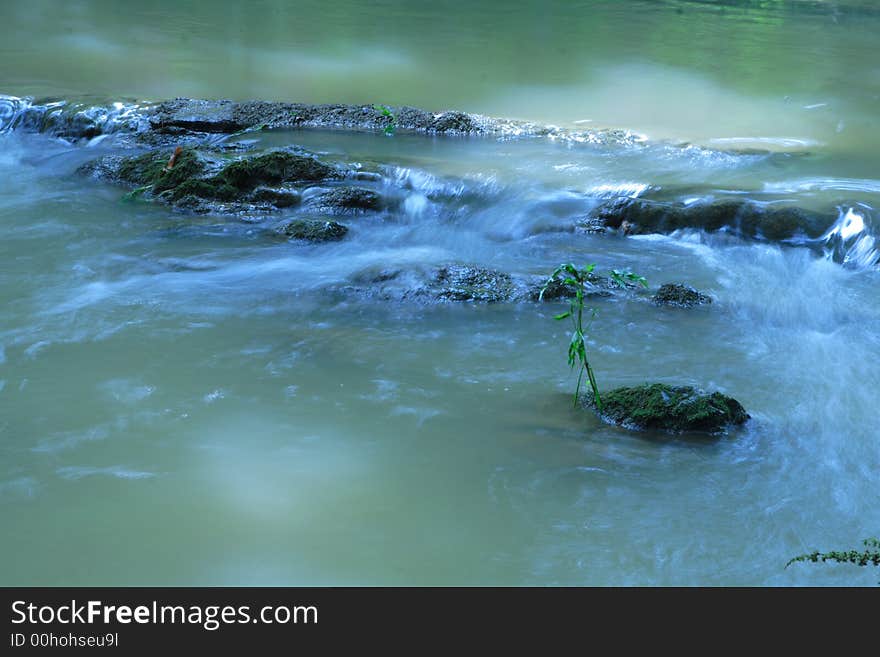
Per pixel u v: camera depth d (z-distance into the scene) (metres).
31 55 15.60
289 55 16.48
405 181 10.35
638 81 15.75
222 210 9.67
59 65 15.02
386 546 4.48
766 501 4.92
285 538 4.51
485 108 13.77
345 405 5.84
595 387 5.74
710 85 15.61
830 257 9.03
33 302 7.34
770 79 16.17
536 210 9.82
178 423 5.56
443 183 10.24
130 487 4.89
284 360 6.46
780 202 9.53
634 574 4.32
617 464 5.22
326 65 15.86
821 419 5.83
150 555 4.38
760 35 20.05
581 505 4.84
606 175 10.80
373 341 6.84
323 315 7.30
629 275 5.96
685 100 14.62
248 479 4.99
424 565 4.35
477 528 4.63
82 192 10.22
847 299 8.02
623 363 6.59
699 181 10.52
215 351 6.57
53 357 6.38
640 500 4.90
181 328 6.95
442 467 5.16
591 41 18.81
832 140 12.59
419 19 20.27
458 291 7.59
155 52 16.25
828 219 9.23
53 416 5.59
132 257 8.45
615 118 13.44
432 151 11.77
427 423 5.64
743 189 10.07
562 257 8.87
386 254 8.77
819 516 4.80
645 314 7.48
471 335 7.00
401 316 7.31
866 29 21.20
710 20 21.69
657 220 9.46
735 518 4.77
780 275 8.55
